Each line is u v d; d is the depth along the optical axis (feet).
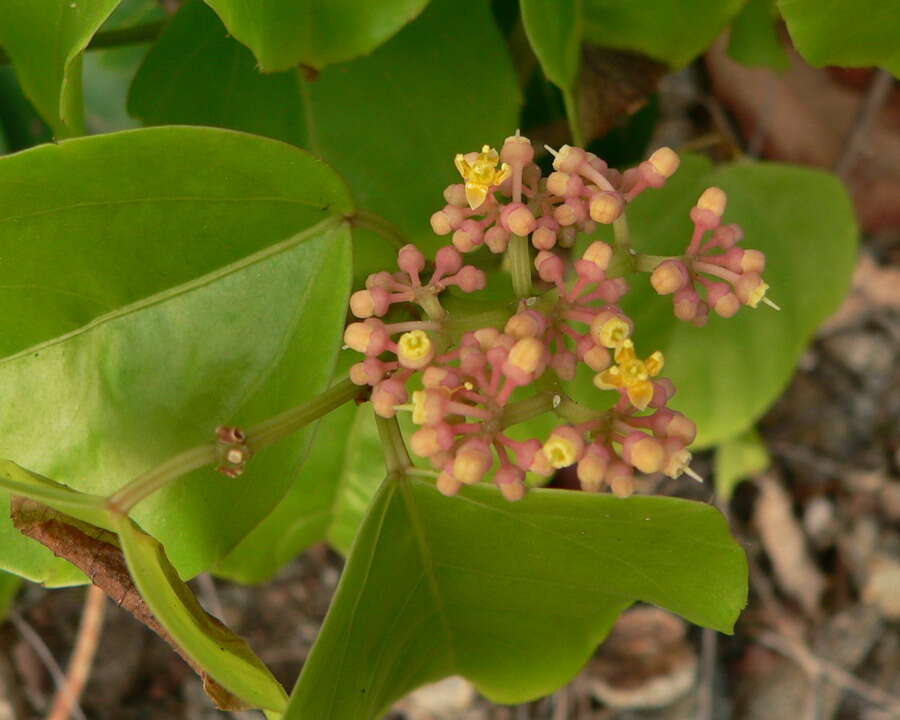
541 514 0.48
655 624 1.04
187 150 0.47
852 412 1.14
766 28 0.72
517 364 0.44
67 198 0.47
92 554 0.47
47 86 0.54
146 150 0.47
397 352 0.46
